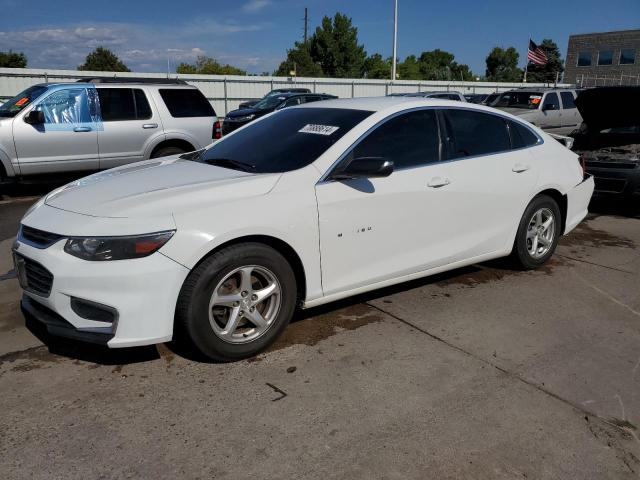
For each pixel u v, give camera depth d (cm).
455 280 491
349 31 6169
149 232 300
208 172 376
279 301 346
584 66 4947
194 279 312
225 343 330
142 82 928
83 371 328
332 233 359
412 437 273
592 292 470
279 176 350
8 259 565
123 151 905
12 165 829
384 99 440
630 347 371
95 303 297
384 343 369
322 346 363
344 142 375
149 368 332
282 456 257
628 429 283
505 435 276
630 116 775
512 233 480
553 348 368
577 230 690
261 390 311
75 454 256
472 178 434
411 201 395
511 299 450
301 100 1980
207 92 3256
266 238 337
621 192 723
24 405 293
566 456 262
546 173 493
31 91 893
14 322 396
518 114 1480
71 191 359
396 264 400
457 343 371
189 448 262
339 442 268
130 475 244
